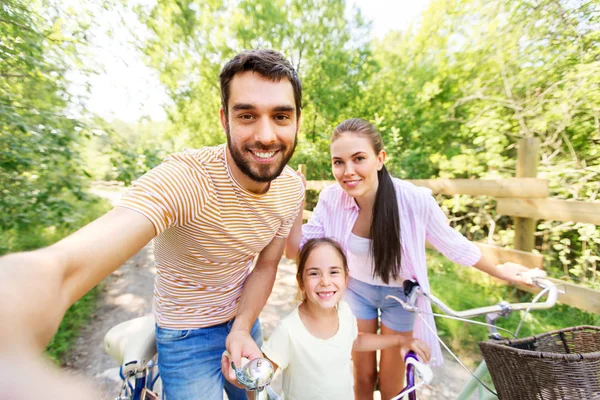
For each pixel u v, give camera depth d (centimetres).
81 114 415
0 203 350
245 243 121
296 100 108
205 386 128
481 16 508
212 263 119
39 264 52
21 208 360
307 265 147
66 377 33
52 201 371
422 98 595
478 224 454
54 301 50
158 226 90
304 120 978
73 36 413
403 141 643
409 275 176
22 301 44
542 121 398
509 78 468
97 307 355
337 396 141
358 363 193
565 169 354
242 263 129
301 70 991
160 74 722
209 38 881
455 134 552
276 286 420
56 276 54
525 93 445
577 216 259
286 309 360
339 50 926
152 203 88
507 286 320
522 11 441
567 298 244
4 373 30
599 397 98
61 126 381
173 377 126
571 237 350
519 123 445
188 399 125
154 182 93
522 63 445
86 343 285
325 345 141
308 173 769
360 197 170
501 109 471
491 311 138
